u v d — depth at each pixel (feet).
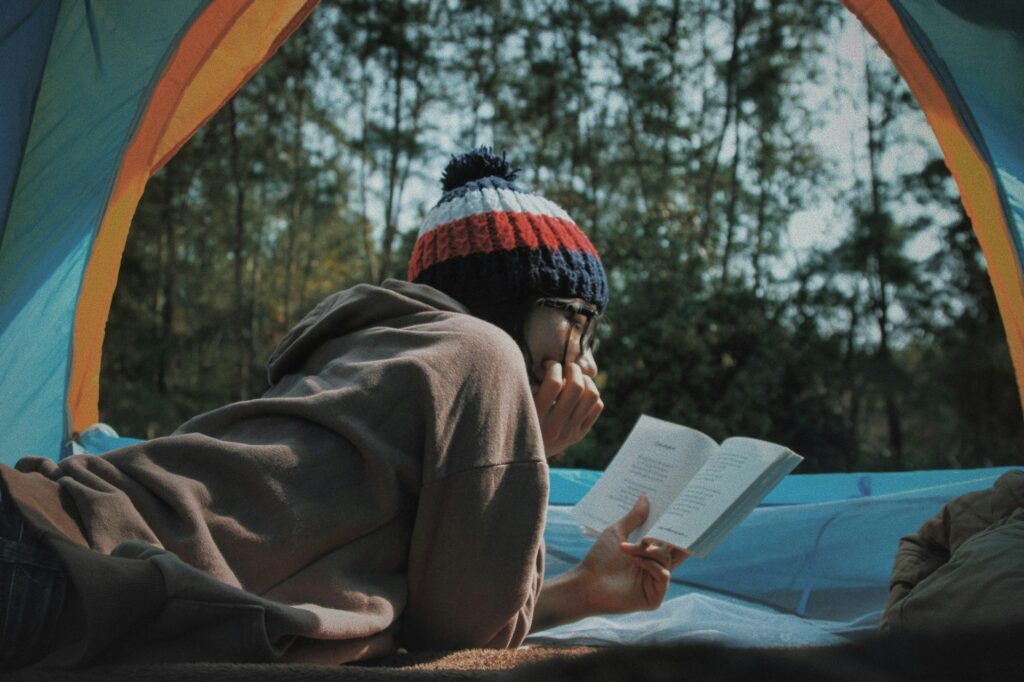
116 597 3.01
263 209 61.87
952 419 38.70
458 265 5.00
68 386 9.41
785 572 8.39
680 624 6.81
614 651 2.13
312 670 2.81
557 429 4.91
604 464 29.17
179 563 3.22
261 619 3.20
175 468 3.81
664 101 48.01
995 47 7.29
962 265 39.58
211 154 57.16
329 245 70.18
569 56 48.91
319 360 4.58
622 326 30.37
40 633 3.10
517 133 52.34
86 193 8.44
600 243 34.30
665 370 30.12
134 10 7.98
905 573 5.72
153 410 50.70
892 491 10.03
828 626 7.20
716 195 51.34
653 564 5.46
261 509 3.78
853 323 39.70
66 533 3.34
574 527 9.23
